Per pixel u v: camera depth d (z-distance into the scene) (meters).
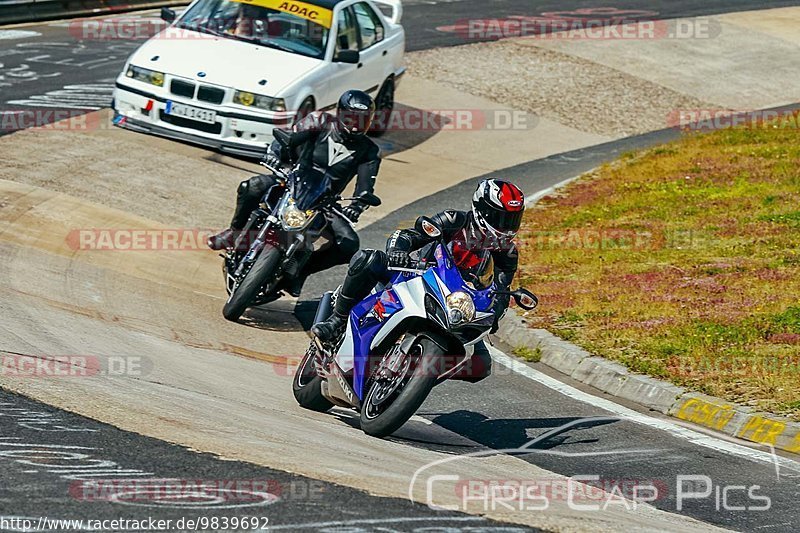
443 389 29.66
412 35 87.12
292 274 33.31
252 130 49.28
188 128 50.19
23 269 33.94
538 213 50.91
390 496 17.98
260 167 51.66
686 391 28.77
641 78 83.31
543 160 62.88
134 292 34.59
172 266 38.34
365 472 19.62
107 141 51.72
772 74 89.69
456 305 22.66
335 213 33.69
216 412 23.06
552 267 41.78
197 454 19.20
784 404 27.50
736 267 40.75
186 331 31.88
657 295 37.38
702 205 51.34
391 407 23.14
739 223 47.72
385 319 23.73
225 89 49.47
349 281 24.73
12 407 20.80
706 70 88.00
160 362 27.48
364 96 32.62
